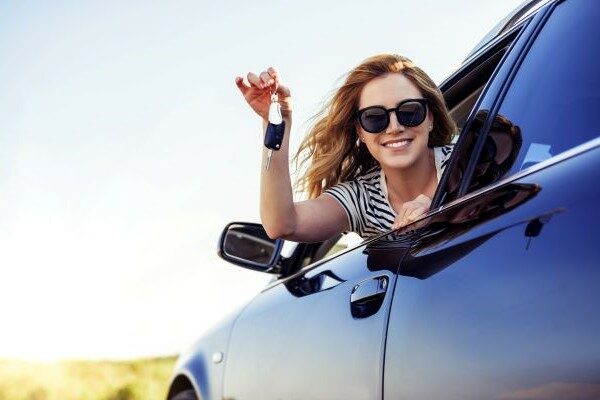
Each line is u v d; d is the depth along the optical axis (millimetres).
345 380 2365
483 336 1771
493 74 2367
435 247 2145
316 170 2998
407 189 2832
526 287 1676
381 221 2889
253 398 3195
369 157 2988
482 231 1934
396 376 2082
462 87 3002
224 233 3664
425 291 2064
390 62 2773
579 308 1524
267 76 2754
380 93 2766
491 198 2012
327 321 2600
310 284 3004
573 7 2195
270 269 3672
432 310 1997
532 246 1703
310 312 2799
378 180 2898
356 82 2811
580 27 2100
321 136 2973
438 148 2867
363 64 2803
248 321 3561
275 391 2928
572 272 1562
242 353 3482
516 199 1875
